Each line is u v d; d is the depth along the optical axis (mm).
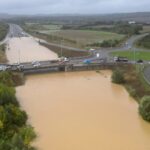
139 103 129500
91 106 130750
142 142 97750
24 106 131125
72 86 164875
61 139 99625
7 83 162000
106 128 107750
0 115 100188
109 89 157625
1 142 82625
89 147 94688
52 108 128250
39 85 168125
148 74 170500
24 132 95938
